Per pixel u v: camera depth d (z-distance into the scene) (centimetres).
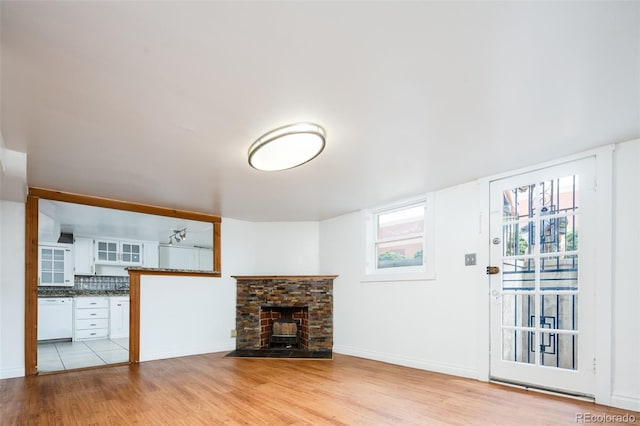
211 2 131
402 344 447
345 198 460
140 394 324
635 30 150
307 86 193
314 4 133
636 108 222
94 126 240
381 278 482
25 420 262
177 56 165
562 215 317
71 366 450
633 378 270
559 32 151
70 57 164
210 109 218
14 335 389
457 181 389
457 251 398
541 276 330
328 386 348
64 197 423
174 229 672
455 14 139
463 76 185
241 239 596
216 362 463
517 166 339
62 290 707
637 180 277
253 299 559
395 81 189
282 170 325
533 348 330
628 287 277
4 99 203
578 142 282
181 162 316
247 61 170
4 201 390
